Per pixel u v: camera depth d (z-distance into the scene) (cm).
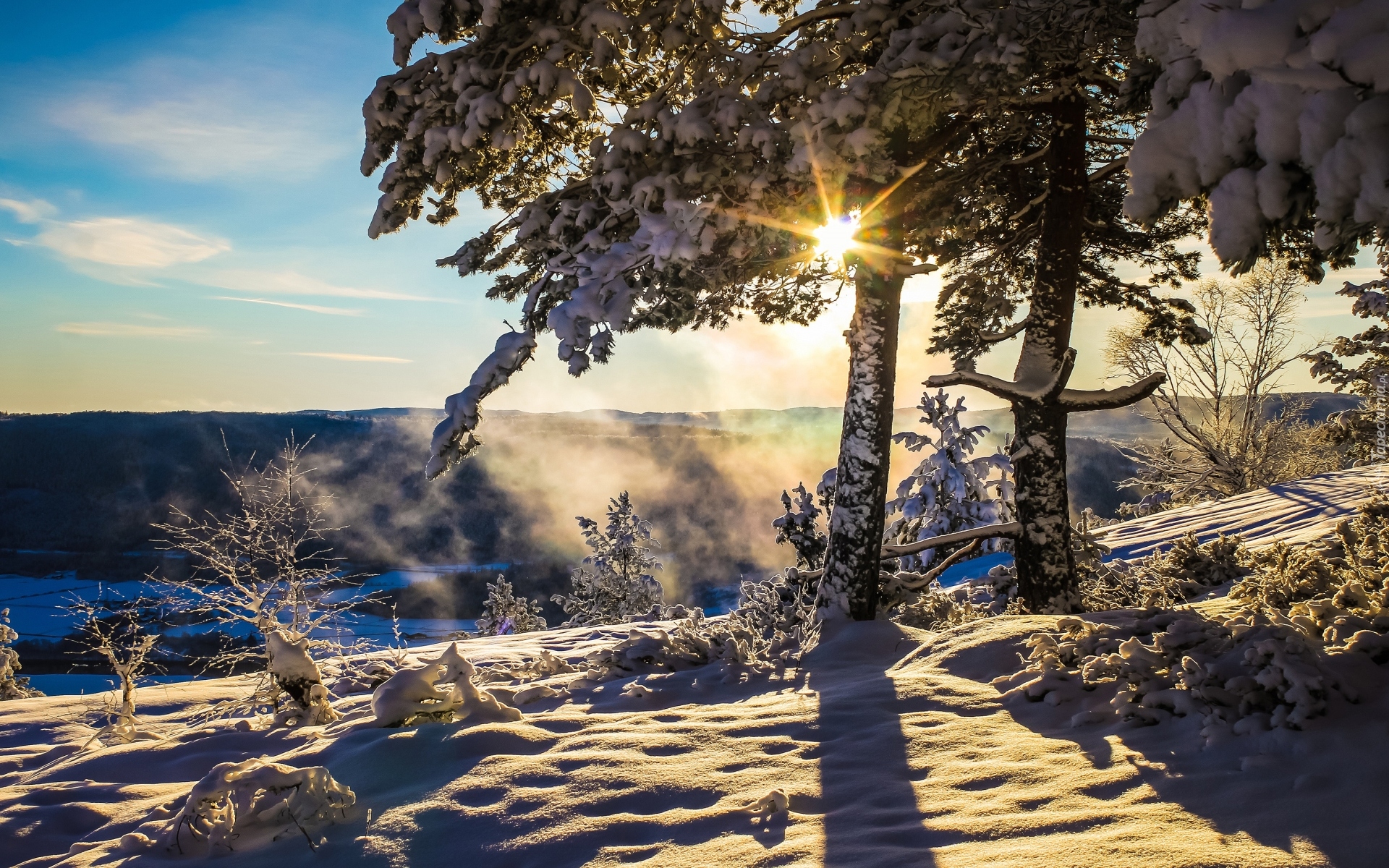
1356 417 2503
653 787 433
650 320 973
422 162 912
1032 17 685
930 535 1927
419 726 569
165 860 416
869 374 964
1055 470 993
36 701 911
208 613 828
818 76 842
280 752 612
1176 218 1164
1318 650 459
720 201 844
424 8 820
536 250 947
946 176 1044
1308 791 329
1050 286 995
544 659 931
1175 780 366
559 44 846
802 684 713
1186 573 1232
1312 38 263
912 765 443
